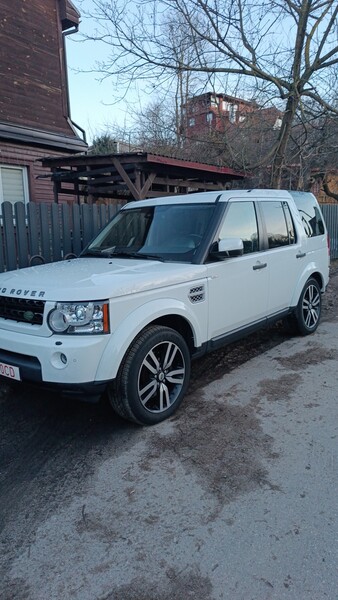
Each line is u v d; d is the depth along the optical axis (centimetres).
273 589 193
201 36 795
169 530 232
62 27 1220
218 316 400
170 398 358
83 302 293
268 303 478
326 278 618
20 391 421
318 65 827
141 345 322
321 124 935
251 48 821
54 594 196
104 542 225
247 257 436
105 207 665
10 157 1031
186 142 1175
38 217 570
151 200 485
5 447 322
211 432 330
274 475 275
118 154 813
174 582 199
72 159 877
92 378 293
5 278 355
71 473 287
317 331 601
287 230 522
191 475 278
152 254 411
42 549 222
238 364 475
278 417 351
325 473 276
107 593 195
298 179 1037
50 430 346
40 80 1125
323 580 197
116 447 315
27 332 310
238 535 226
